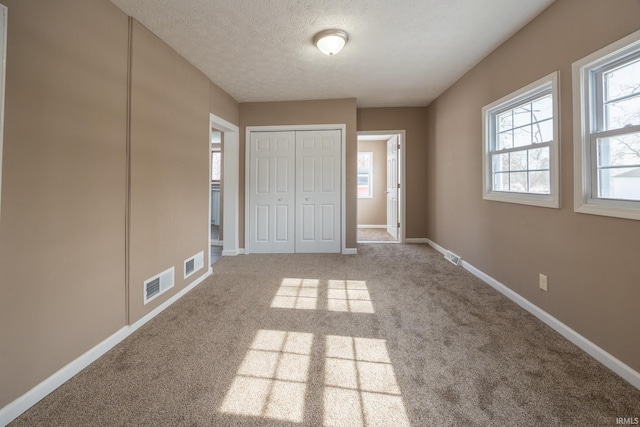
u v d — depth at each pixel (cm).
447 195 427
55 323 158
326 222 471
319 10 224
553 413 135
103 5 192
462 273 354
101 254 190
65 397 148
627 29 157
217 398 147
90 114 181
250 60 309
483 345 194
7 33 134
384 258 432
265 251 472
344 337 206
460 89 371
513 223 267
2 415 131
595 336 179
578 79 188
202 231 333
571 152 197
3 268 134
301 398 147
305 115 458
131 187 215
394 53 299
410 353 186
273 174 469
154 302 243
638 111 160
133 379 162
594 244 179
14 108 138
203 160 337
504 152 284
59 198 161
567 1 199
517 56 256
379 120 521
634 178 162
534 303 238
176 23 234
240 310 254
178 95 284
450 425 129
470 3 216
